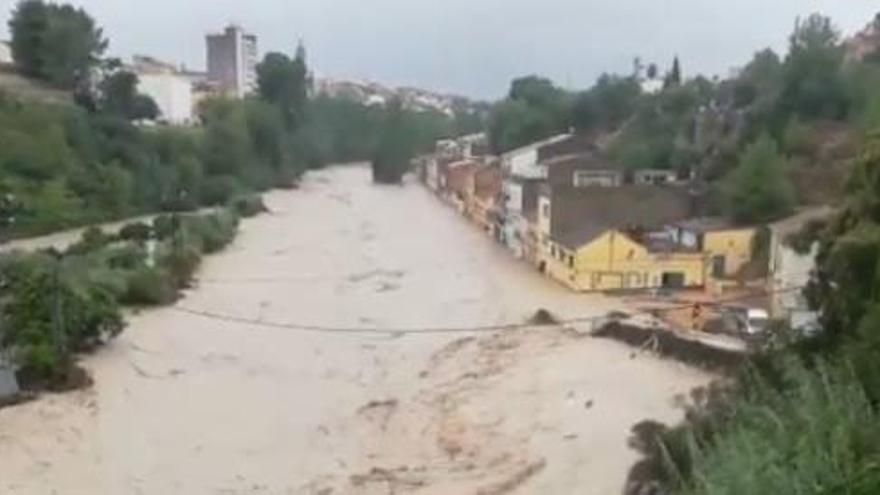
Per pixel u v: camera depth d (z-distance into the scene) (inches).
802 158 2878.9
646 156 3398.1
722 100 3902.6
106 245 2549.2
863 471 361.7
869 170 943.0
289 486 1192.8
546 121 4793.3
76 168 3535.9
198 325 1975.9
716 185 2741.1
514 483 1149.7
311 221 3769.7
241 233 3336.6
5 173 3036.4
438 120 7268.7
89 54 4702.3
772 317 1579.7
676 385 1471.5
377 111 6963.6
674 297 2167.8
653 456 1000.2
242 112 5078.7
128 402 1476.4
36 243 2829.7
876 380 647.8
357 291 2420.0
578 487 1098.1
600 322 1925.4
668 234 2506.2
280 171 5123.0
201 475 1224.2
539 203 2736.2
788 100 3243.1
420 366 1729.8
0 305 1599.4
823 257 1009.5
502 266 2765.7
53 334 1595.7
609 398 1417.3
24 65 4665.4
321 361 1771.7
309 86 7175.2
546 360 1674.5
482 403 1469.0
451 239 3341.5
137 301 2096.5
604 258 2308.1
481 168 3890.3
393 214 4074.8
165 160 4153.5
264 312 2142.0
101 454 1273.4
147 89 5590.6
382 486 1175.6
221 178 4279.0
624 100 4712.1
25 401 1434.5
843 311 917.2
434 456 1282.0
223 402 1512.1
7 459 1219.9
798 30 3580.2
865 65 3459.6
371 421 1439.5
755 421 579.8
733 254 2294.5
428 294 2378.2
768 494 392.5
